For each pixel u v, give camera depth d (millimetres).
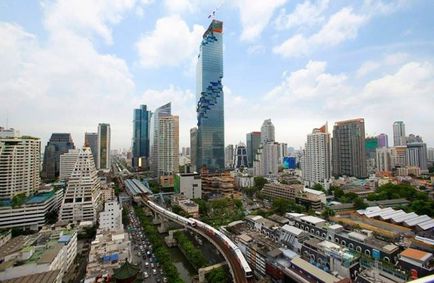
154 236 164500
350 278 102562
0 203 199375
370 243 124750
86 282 96375
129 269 83688
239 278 105875
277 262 116562
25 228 193625
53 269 109500
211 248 163000
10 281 91812
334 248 116125
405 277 101000
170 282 110125
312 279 99125
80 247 160875
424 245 122562
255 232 160625
